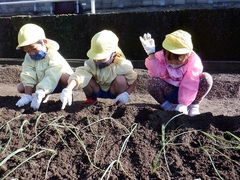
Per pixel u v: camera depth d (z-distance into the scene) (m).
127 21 3.23
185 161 1.03
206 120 1.23
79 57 3.55
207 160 1.02
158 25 3.12
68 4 5.32
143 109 1.33
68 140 1.17
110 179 0.98
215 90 2.21
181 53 1.35
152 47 1.52
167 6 4.72
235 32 2.88
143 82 2.38
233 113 1.80
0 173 1.05
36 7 5.52
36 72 1.63
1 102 1.65
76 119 1.29
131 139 1.14
